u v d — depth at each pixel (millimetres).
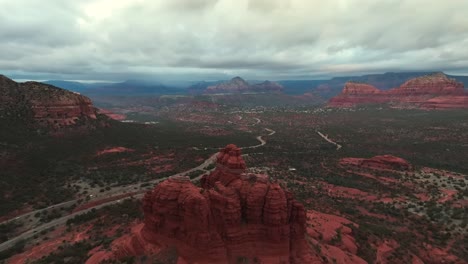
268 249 57406
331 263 63188
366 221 108500
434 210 123000
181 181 61594
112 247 68688
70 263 70500
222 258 55219
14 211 120062
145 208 62906
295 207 60375
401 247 86812
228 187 61375
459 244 95500
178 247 57781
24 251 88812
